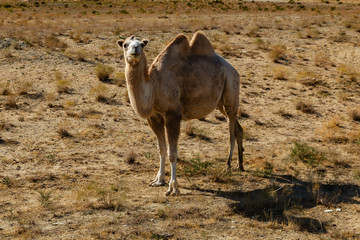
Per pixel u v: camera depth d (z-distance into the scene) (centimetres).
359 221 1241
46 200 1322
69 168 1666
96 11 9719
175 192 1409
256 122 2486
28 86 2802
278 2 13412
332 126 2442
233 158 1889
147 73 1340
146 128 2277
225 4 12044
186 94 1488
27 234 1083
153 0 13850
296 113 2708
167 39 4691
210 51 1600
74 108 2514
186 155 1900
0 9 9894
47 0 13762
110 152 1883
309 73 3512
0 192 1403
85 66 3509
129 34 4972
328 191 1504
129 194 1422
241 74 3512
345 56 4241
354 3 12975
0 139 1956
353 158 1911
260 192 1448
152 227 1162
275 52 4047
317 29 5628
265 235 1134
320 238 1121
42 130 2127
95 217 1219
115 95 2820
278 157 1914
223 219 1241
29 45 4091
